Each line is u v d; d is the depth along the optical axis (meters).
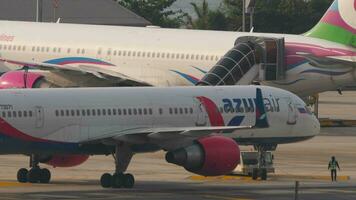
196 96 130.00
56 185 126.25
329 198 117.12
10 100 118.06
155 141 120.25
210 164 119.50
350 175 145.25
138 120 125.12
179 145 120.31
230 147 120.50
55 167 135.50
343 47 186.00
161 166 151.25
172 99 128.12
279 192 122.44
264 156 138.25
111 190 121.38
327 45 186.25
